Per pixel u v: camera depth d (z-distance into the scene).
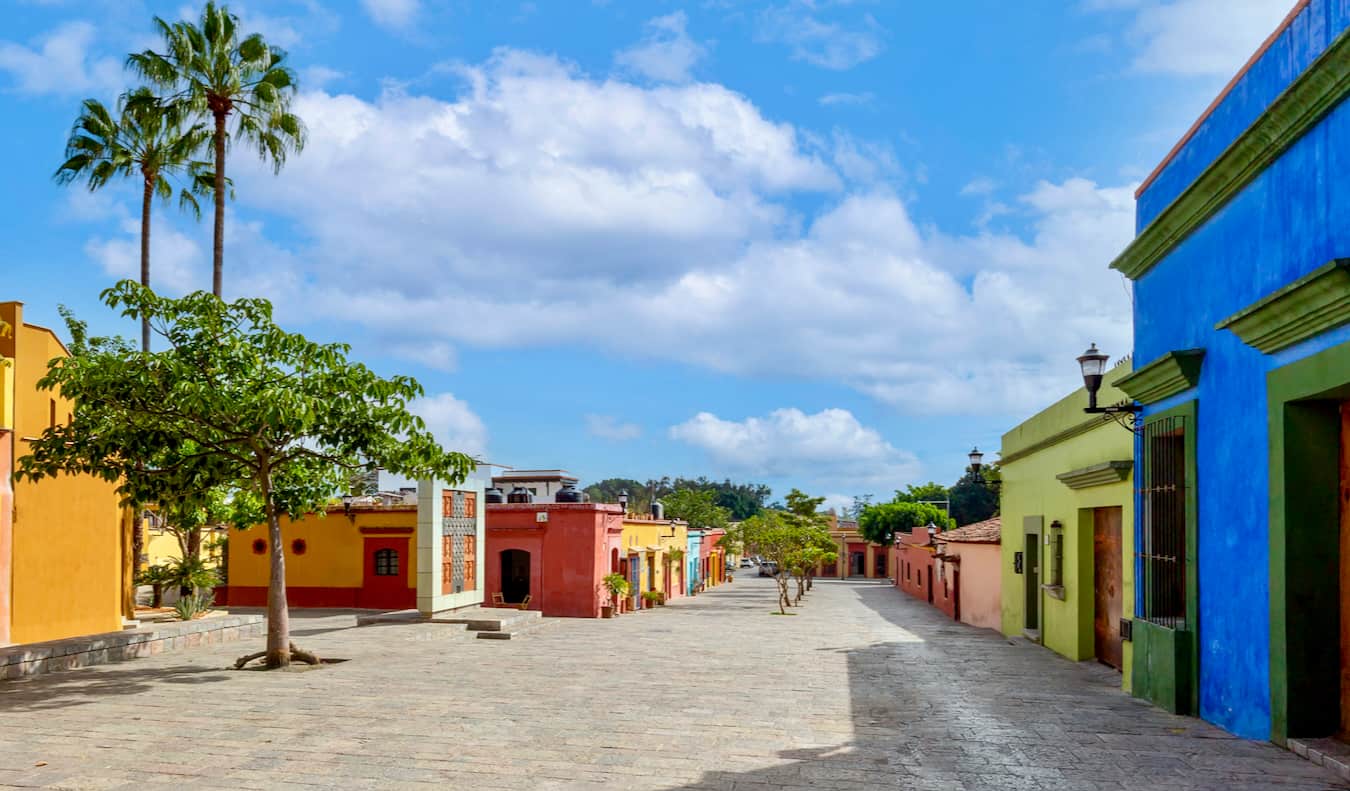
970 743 7.23
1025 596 17.09
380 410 11.39
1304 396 6.21
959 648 15.26
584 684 10.52
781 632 19.19
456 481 12.04
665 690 10.06
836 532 66.50
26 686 10.21
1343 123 5.77
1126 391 9.54
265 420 10.57
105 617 13.40
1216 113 7.84
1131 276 10.01
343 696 9.59
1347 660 6.37
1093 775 6.17
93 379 10.32
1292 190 6.43
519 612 19.50
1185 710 8.25
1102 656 12.73
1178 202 8.19
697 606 32.94
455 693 9.80
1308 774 5.98
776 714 8.55
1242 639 7.25
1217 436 7.71
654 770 6.39
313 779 6.16
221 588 26.17
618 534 29.48
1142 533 9.38
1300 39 6.39
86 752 6.96
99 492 13.32
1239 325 6.84
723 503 118.81
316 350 11.36
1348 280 5.43
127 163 21.83
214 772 6.35
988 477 21.31
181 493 11.91
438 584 18.80
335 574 25.66
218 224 19.97
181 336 11.21
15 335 11.79
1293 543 6.47
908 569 42.66
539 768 6.45
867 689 10.17
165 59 19.55
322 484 13.05
